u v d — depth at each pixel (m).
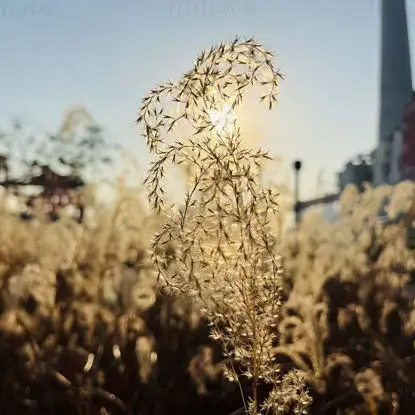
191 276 1.24
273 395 1.38
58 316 2.93
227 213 1.23
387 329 3.06
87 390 2.52
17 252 3.39
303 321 2.80
